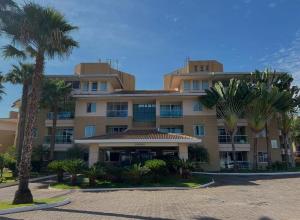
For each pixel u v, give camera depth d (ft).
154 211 44.21
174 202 53.26
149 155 118.73
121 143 97.40
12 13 56.29
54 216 41.19
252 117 127.75
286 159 134.21
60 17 58.34
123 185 83.15
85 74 153.79
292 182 82.12
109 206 50.14
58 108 138.72
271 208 44.52
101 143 97.66
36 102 56.49
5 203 52.37
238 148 140.26
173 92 150.30
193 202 52.70
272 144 141.28
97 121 141.28
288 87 136.36
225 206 47.44
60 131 145.79
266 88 127.24
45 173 116.98
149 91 158.30
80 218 39.45
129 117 141.49
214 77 150.00
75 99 142.61
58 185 85.10
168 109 144.25
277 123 142.10
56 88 126.82
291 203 48.88
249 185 79.20
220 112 135.03
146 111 146.82
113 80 155.22
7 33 57.82
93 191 76.95
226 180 93.40
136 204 51.85
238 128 146.00
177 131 142.10
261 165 139.54
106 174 86.79
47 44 57.16
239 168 138.10
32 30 55.93
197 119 139.85
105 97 140.77
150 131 111.75
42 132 143.64
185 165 91.45
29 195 52.37
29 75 115.96
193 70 173.58
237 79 143.13
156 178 86.53
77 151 130.31
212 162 134.41
